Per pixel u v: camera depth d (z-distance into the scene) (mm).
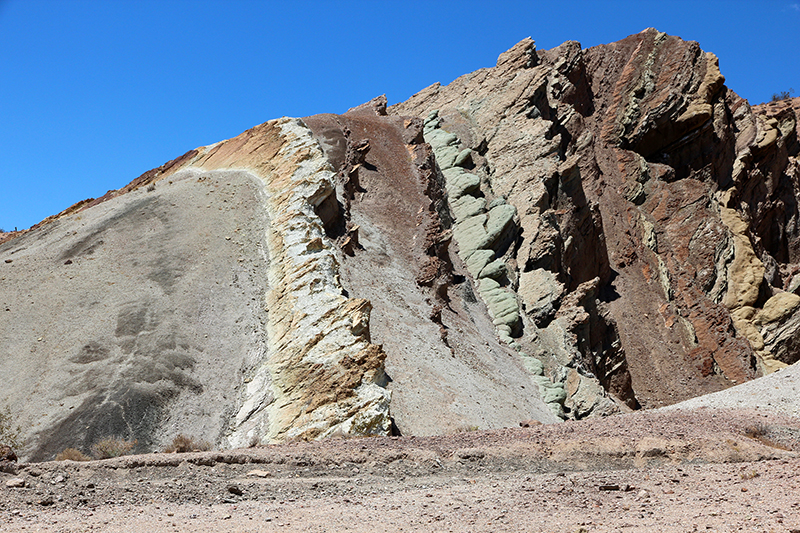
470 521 10289
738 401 23297
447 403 32031
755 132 83938
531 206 59750
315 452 15719
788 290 77875
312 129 61000
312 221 39125
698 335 64125
